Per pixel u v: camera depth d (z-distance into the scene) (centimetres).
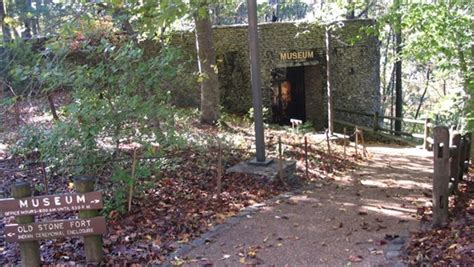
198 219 598
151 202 654
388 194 736
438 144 512
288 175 838
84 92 582
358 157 1141
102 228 446
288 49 1647
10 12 1062
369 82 1758
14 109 931
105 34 698
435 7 864
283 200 698
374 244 494
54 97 827
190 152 922
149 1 549
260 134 843
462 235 460
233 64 1627
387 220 587
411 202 677
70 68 629
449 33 873
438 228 513
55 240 520
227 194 718
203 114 1274
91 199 442
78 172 592
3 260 478
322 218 605
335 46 1681
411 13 882
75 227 443
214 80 1273
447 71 1000
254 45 820
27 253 443
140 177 670
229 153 968
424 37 923
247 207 660
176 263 460
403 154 1202
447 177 516
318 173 918
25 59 713
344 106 1747
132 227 560
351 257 459
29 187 440
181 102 1426
